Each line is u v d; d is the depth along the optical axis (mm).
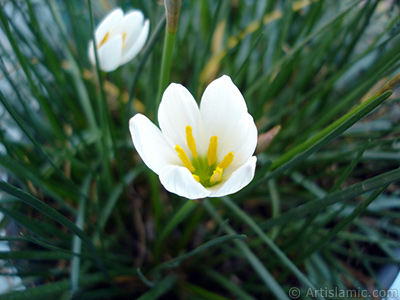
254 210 216
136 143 105
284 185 205
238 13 232
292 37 262
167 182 104
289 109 197
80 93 198
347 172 129
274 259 159
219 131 123
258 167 204
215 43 251
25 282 159
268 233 197
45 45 178
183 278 188
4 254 123
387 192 200
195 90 188
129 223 207
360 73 243
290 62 196
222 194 108
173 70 236
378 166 206
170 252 197
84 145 178
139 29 153
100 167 200
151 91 178
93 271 172
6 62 210
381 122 217
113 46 142
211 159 123
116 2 252
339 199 112
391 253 171
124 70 232
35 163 190
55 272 150
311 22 201
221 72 246
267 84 207
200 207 175
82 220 149
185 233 187
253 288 166
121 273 164
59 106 163
